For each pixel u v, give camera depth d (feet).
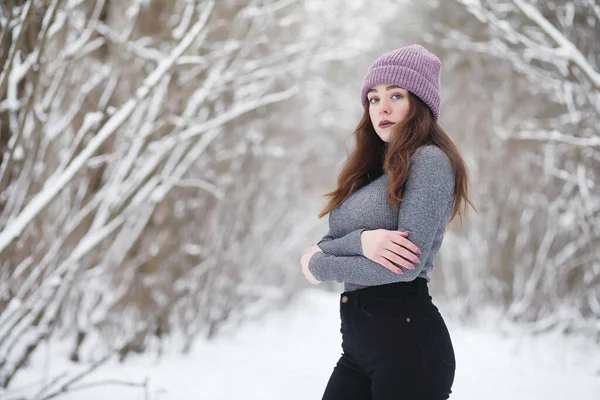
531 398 14.61
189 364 17.01
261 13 17.99
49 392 12.59
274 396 13.61
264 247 29.12
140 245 18.54
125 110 12.28
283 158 31.86
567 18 20.59
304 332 25.30
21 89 12.76
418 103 7.18
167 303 18.60
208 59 15.58
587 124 22.65
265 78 20.77
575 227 24.45
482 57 30.76
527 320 25.89
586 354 20.94
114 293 17.35
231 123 21.59
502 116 30.04
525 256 27.76
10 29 10.93
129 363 16.53
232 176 22.27
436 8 33.22
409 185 6.66
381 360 6.55
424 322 6.64
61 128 13.58
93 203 13.25
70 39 14.32
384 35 33.71
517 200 28.94
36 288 13.00
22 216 11.24
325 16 23.12
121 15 17.38
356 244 6.66
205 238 20.90
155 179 15.10
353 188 7.61
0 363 12.03
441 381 6.57
